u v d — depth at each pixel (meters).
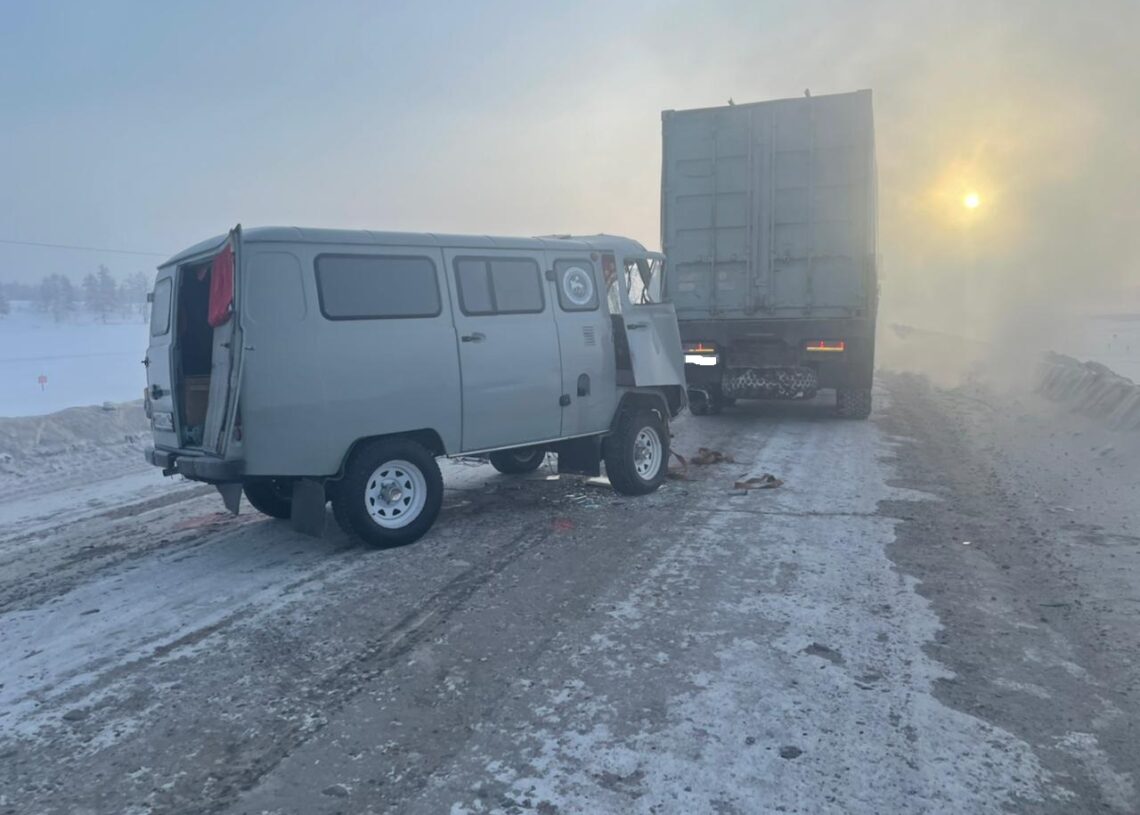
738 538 6.68
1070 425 11.55
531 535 6.92
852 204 11.92
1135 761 3.46
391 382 6.45
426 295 6.72
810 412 14.41
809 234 12.18
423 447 6.81
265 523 7.68
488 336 7.07
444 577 5.89
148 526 7.71
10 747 3.74
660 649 4.59
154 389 7.13
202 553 6.71
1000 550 6.28
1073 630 4.78
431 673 4.38
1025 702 3.95
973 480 8.72
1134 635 4.70
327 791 3.35
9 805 3.30
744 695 4.04
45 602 5.64
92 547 7.01
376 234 6.52
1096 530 6.75
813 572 5.80
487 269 7.18
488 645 4.71
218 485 6.61
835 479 8.84
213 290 6.09
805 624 4.89
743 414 14.29
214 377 6.06
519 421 7.34
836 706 3.92
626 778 3.38
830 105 11.85
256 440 5.87
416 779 3.42
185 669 4.50
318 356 6.07
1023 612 5.06
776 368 12.69
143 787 3.41
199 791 3.38
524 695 4.11
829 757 3.50
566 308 7.79
